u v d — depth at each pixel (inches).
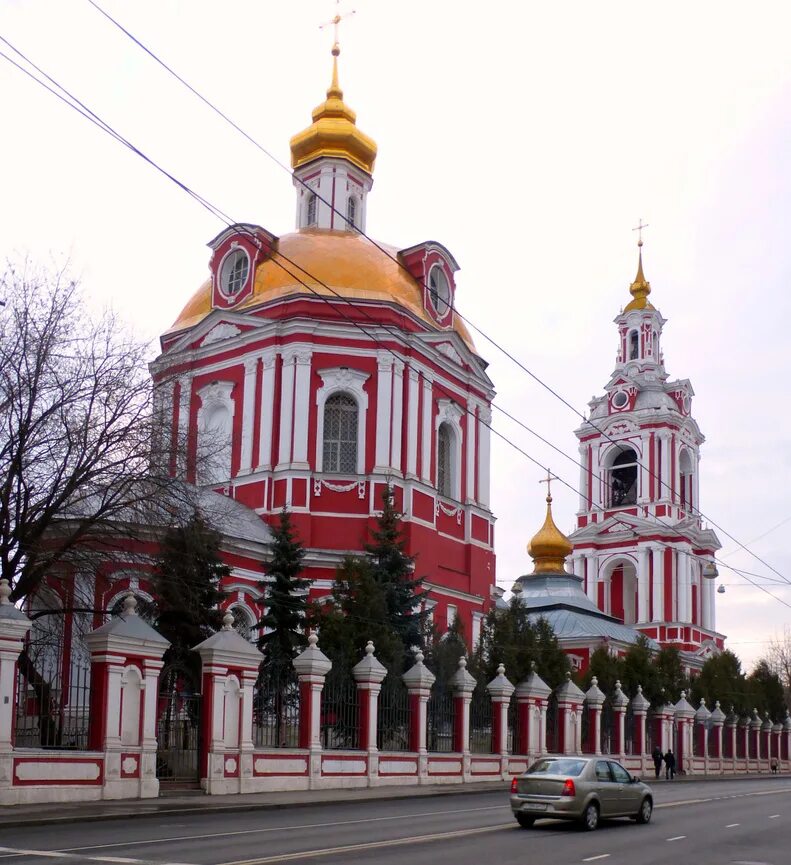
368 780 1222.3
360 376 1750.7
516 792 829.2
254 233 1836.9
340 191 2011.6
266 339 1761.8
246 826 753.0
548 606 2723.9
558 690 1683.1
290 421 1713.8
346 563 1443.2
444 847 655.1
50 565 1042.7
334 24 2098.9
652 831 818.8
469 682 1438.2
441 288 1948.8
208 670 1045.2
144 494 1098.1
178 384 1320.1
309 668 1166.3
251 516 1652.3
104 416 1082.7
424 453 1792.6
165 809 841.5
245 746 1066.7
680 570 3041.3
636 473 3181.6
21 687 959.0
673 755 1942.7
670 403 3206.2
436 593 1776.6
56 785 872.9
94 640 941.8
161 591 1166.3
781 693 3014.3
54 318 1064.8
